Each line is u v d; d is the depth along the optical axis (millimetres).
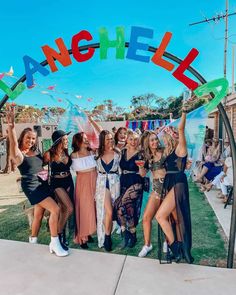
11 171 10289
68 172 3328
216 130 11617
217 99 2691
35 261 2861
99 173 3369
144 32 2768
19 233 4059
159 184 2990
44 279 2521
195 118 3346
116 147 3607
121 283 2439
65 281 2484
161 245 2799
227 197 5074
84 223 3355
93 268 2705
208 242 3506
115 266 2742
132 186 3314
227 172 4984
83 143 3357
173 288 2357
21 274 2613
